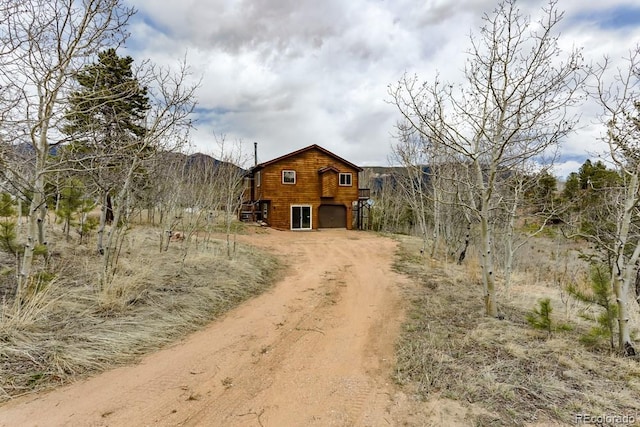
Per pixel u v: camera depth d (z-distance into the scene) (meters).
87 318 4.82
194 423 3.01
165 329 5.04
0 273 5.19
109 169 6.52
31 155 4.70
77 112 4.40
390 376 3.96
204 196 12.17
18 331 4.00
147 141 5.98
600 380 3.63
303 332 5.49
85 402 3.19
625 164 4.74
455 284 8.59
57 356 3.73
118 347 4.25
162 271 7.51
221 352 4.57
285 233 20.20
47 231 9.26
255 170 23.92
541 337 4.86
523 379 3.66
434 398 3.40
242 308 6.64
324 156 23.38
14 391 3.19
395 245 16.25
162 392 3.48
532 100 5.17
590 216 8.27
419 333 5.22
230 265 9.10
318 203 23.12
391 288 8.31
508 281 7.77
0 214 6.30
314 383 3.82
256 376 3.96
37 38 4.63
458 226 14.34
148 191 9.68
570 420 2.96
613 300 4.77
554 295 7.68
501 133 5.97
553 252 15.47
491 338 4.82
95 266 6.93
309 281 9.19
